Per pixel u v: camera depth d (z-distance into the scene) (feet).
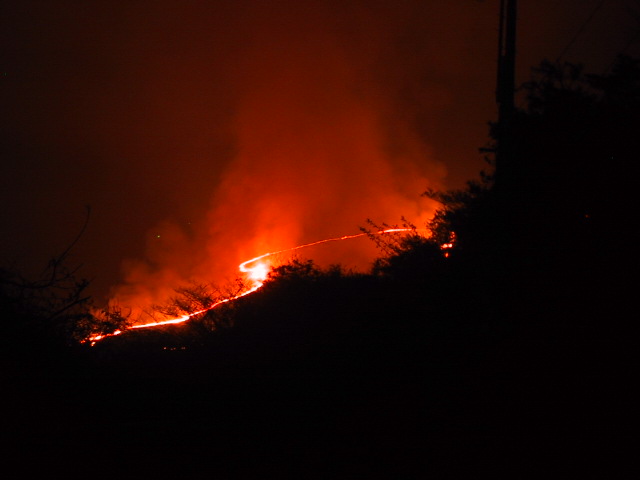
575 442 23.59
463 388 30.27
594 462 22.04
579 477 21.24
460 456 23.79
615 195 31.86
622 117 32.78
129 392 31.58
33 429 25.61
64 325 31.40
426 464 23.49
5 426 25.13
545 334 32.78
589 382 28.37
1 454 23.85
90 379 30.04
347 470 23.68
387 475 22.95
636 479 20.62
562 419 25.63
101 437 26.22
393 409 29.07
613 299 31.01
